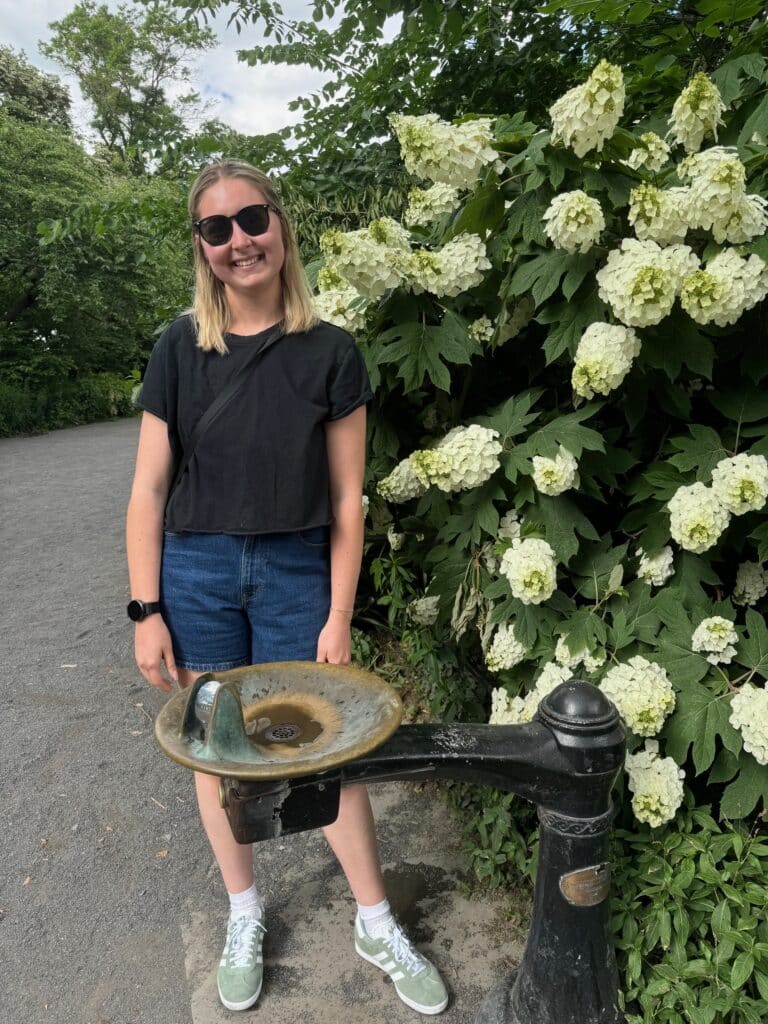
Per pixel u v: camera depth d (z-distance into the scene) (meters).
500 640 1.74
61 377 18.22
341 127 3.73
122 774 2.64
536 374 1.91
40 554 5.79
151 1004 1.70
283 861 2.13
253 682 1.32
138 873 2.14
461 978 1.71
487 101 3.27
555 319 1.64
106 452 12.39
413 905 1.93
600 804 1.32
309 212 3.38
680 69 2.21
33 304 18.12
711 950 1.44
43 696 3.28
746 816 1.61
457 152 1.63
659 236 1.50
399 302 1.83
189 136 3.65
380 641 3.09
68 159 16.89
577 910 1.37
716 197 1.40
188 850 2.23
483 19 3.01
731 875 1.47
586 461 1.70
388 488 1.94
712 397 1.66
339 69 3.62
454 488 1.73
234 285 1.42
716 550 1.67
